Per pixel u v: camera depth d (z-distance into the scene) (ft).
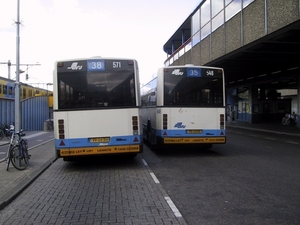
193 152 41.98
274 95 121.70
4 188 22.81
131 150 31.01
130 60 31.58
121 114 31.04
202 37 75.31
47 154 42.04
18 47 34.88
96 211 17.90
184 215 17.08
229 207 18.34
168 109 38.29
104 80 31.19
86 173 29.37
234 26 56.85
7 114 81.46
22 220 16.71
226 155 38.78
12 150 30.27
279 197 20.24
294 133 70.03
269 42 50.80
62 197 21.13
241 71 85.46
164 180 25.63
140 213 17.42
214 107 38.75
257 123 111.75
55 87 30.86
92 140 30.76
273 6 44.09
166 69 38.75
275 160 34.63
